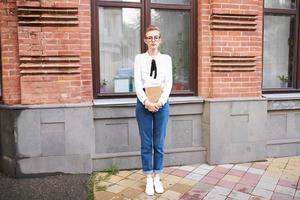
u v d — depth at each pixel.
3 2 4.18
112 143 4.67
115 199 3.72
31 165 4.32
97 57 4.68
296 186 4.10
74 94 4.35
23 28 4.14
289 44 5.57
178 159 4.82
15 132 4.25
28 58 4.18
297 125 5.46
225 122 4.83
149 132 3.83
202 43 4.79
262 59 5.36
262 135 5.03
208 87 4.88
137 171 4.61
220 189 4.00
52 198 3.75
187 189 3.99
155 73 3.69
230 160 4.92
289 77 5.61
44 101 4.29
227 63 4.82
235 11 4.75
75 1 4.21
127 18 4.85
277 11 5.42
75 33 4.27
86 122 4.39
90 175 4.43
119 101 4.64
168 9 4.90
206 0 4.75
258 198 3.77
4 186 4.07
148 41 3.68
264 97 5.06
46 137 4.32
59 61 4.27
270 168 4.75
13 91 4.30
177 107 4.80
